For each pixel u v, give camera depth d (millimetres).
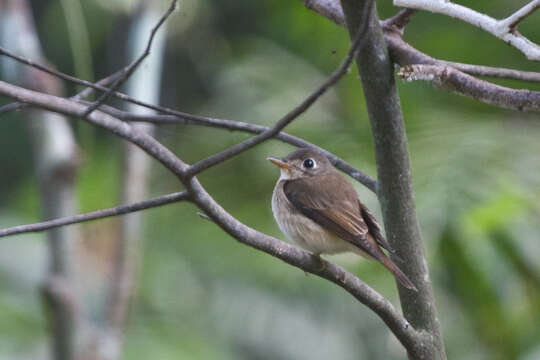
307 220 7953
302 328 14930
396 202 6023
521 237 9820
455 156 9930
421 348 5969
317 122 11852
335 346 14961
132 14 10570
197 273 14055
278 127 4680
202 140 11828
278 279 14219
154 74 9656
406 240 6051
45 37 18250
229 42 16875
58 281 8516
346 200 7965
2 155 18234
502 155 9898
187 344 13680
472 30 11516
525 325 11250
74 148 8781
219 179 11586
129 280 9156
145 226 13422
